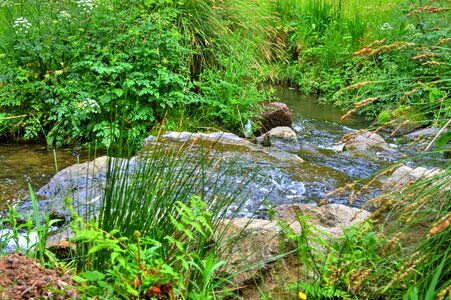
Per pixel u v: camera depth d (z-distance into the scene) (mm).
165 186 3123
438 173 2643
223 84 7828
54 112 7219
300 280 2764
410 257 2248
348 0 15664
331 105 10664
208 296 2271
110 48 7340
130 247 2107
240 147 6062
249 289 2811
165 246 2719
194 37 8172
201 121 7773
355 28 12953
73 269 2537
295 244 2924
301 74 12461
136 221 2783
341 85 10945
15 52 7254
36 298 2027
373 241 2607
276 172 5305
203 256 2770
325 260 2629
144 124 7070
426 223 2748
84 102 6750
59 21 7395
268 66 9891
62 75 7363
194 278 2570
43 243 2871
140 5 7906
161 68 7355
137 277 2125
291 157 5879
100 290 2023
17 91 7117
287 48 13703
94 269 2514
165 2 8281
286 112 8344
